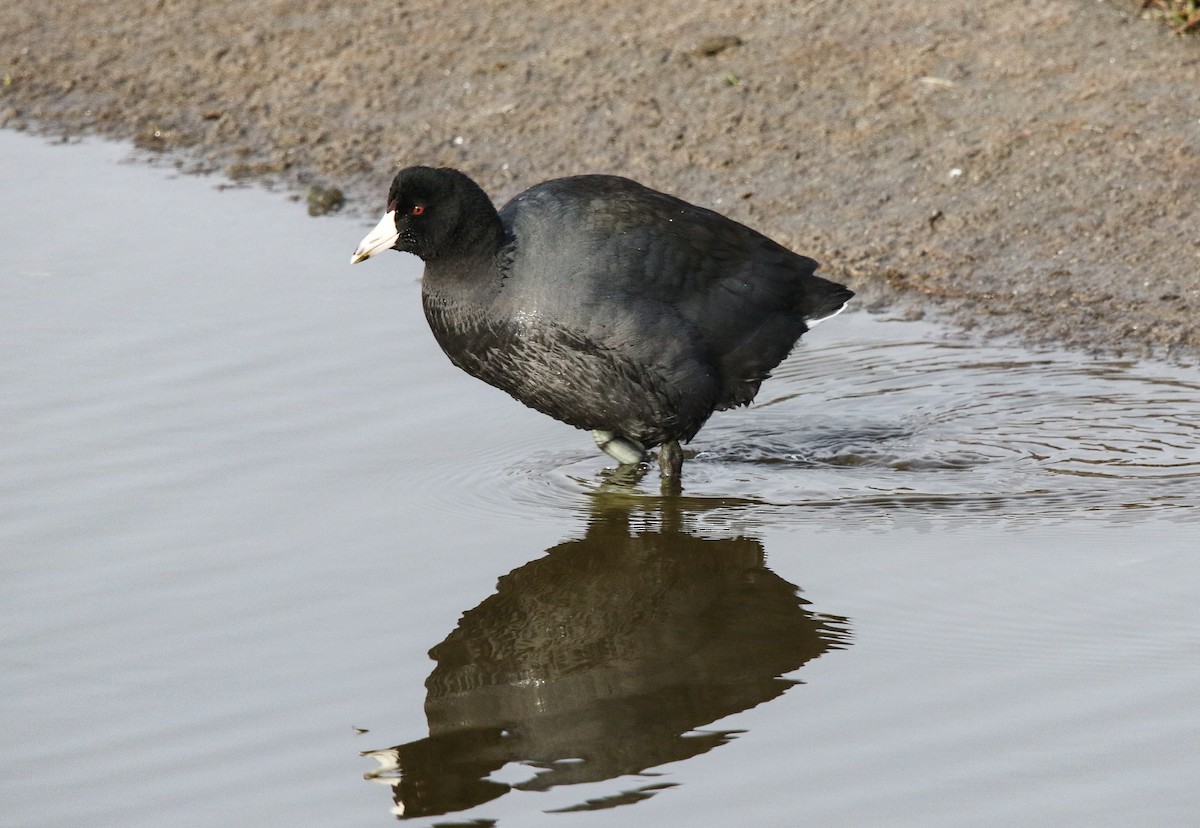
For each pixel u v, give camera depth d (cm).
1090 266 1422
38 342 1360
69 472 1155
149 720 869
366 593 1002
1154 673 869
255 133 1836
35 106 1944
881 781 793
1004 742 817
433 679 903
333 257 1544
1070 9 1727
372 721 865
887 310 1416
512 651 936
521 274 1114
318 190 1667
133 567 1032
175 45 2023
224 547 1057
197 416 1238
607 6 1905
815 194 1570
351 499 1125
